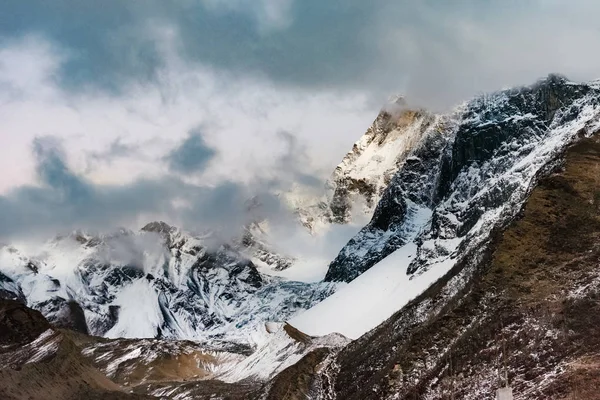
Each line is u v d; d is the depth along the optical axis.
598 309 138.50
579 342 132.38
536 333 139.88
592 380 120.69
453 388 139.62
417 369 154.50
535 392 122.94
